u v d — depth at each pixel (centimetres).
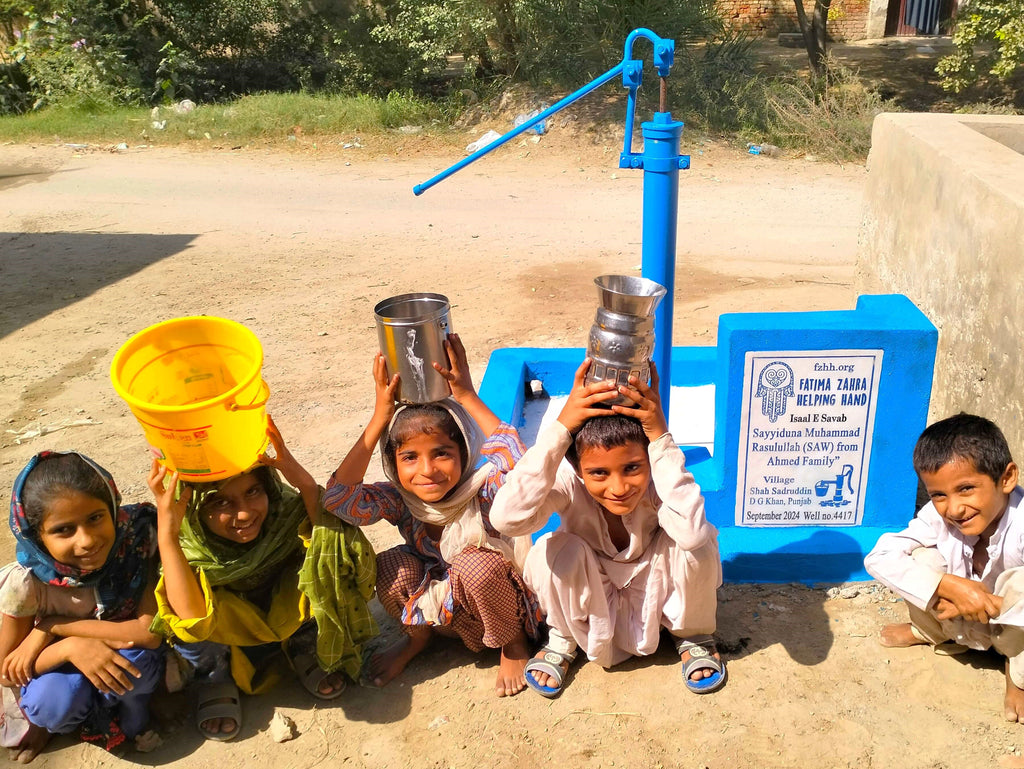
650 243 322
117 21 1670
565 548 267
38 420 499
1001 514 266
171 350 266
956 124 430
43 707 258
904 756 253
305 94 1488
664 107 306
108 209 998
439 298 281
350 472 271
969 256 351
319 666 292
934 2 2009
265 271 769
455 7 1382
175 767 265
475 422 283
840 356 318
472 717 278
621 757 259
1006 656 268
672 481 247
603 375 246
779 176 1081
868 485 336
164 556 253
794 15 2045
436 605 284
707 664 282
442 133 1320
